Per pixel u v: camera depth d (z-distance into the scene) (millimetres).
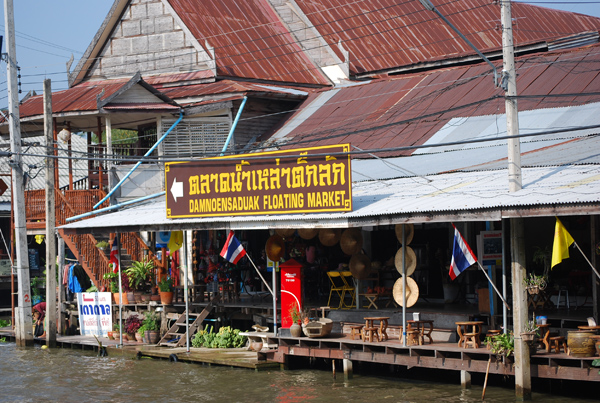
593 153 18672
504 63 16719
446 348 17000
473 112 24578
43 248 43625
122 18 36188
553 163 18578
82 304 27703
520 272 15898
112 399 18094
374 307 21531
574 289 20531
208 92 30688
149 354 23297
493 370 16297
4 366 23016
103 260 28016
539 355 15828
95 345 25312
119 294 25359
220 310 24344
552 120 21703
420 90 28109
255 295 26875
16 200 27047
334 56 34906
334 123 28375
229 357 21438
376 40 36406
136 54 35812
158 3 35344
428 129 24797
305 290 25234
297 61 35719
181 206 22531
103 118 31703
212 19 35688
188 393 18203
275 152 20344
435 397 16516
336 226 18609
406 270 18188
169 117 30406
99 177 30406
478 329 17344
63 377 20984
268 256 20938
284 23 37688
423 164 22234
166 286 25281
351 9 38031
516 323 15828
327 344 19453
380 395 16984
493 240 18562
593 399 15734
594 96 22078
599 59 24531
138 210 27344
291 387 18219
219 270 24797
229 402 17125
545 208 14742
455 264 16797
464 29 37344
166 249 29625
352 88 31625
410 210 16875
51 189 26953
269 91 30828
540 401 15609
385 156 24266
